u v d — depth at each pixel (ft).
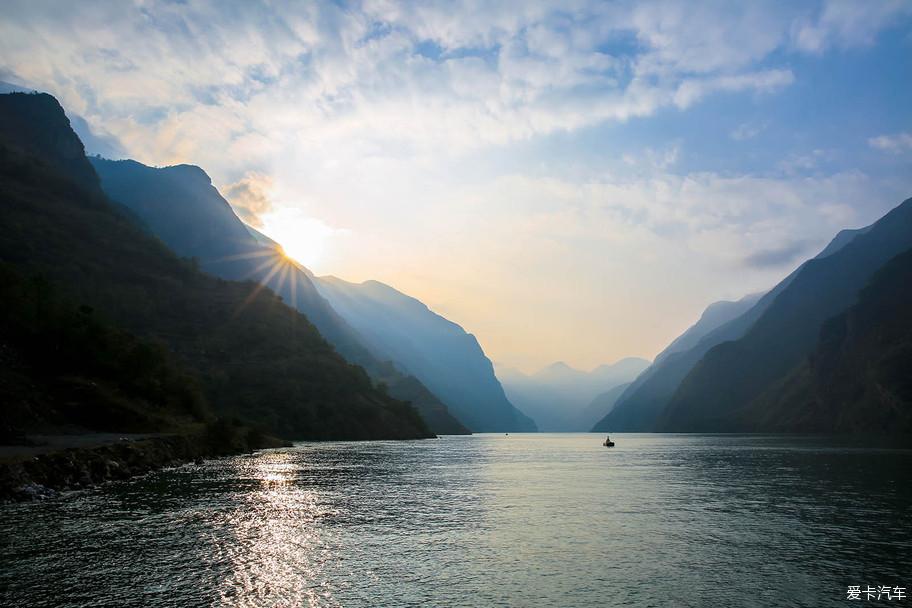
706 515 140.26
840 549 103.24
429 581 82.07
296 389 641.40
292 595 74.38
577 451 511.40
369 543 105.29
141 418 296.71
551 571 87.97
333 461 313.73
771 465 303.48
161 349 399.65
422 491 187.32
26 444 200.95
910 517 136.87
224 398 578.66
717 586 81.05
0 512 123.75
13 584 75.20
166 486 174.19
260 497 157.28
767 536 114.83
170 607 68.33
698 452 462.60
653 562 93.86
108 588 74.54
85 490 159.74
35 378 283.38
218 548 96.68
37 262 585.22
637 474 259.19
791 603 74.49
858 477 230.68
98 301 587.68
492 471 274.57
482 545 105.09
